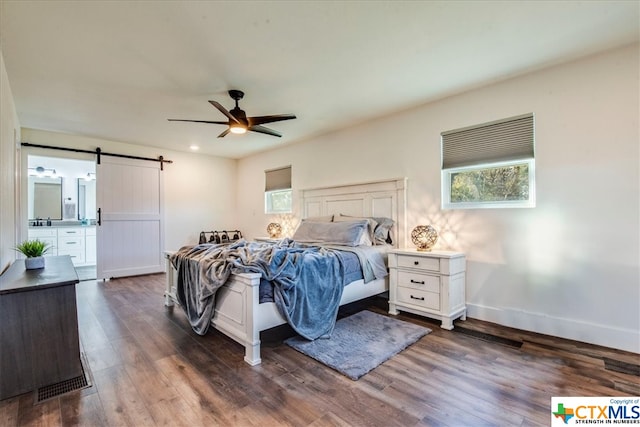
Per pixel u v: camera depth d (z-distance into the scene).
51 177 6.62
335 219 4.21
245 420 1.61
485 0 1.84
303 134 4.80
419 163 3.63
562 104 2.65
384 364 2.20
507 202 3.01
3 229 2.51
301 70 2.71
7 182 2.77
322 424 1.57
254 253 2.61
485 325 2.97
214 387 1.91
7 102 2.71
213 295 2.62
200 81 2.89
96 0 1.79
